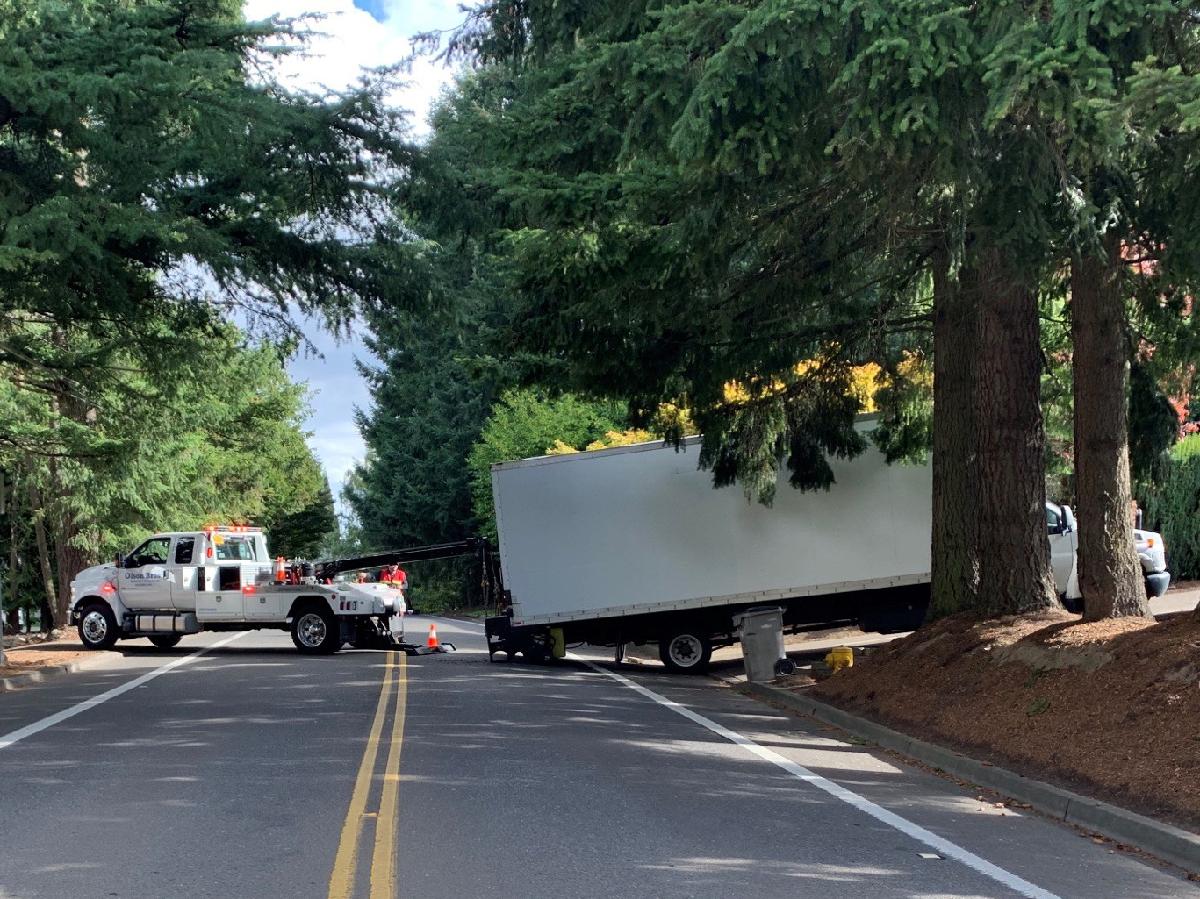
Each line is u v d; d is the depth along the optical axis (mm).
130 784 9750
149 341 17297
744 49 8992
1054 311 18969
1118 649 10938
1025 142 9891
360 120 15352
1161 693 9719
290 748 11625
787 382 18203
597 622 22359
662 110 10039
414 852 7297
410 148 15578
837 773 10523
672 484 21891
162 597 26172
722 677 21250
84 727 13461
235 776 10047
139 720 14070
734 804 8938
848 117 9438
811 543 21578
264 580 26812
